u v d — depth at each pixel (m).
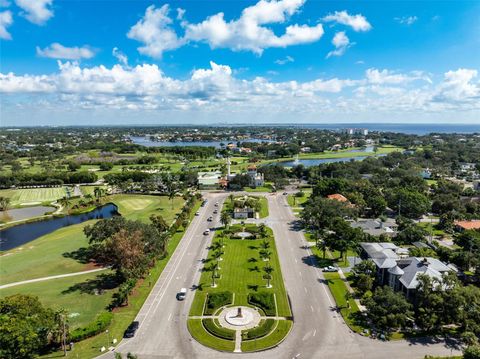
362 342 82.75
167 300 103.25
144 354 79.06
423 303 88.31
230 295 104.75
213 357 78.12
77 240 157.75
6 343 69.25
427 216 196.75
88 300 103.69
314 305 99.75
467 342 79.31
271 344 82.12
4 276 121.44
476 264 111.25
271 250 143.75
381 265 108.75
